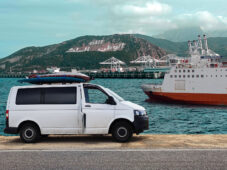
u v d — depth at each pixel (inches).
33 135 447.8
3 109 2349.9
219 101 2400.3
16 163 315.3
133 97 3644.2
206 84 2450.8
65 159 330.0
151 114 2080.5
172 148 388.8
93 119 442.9
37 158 337.4
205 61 2544.3
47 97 454.0
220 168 287.4
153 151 368.8
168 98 2694.4
